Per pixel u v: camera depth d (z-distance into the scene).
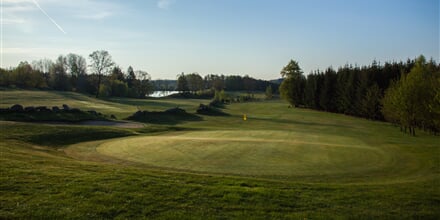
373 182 12.42
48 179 9.56
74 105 55.91
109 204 7.93
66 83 103.81
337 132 37.47
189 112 56.19
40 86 95.88
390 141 27.58
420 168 15.35
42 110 35.81
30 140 20.91
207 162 15.56
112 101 80.69
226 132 30.02
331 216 7.85
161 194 8.80
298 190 9.91
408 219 7.84
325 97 71.00
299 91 82.31
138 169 12.38
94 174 10.50
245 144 20.56
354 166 15.52
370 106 53.97
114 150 18.73
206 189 9.44
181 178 10.72
